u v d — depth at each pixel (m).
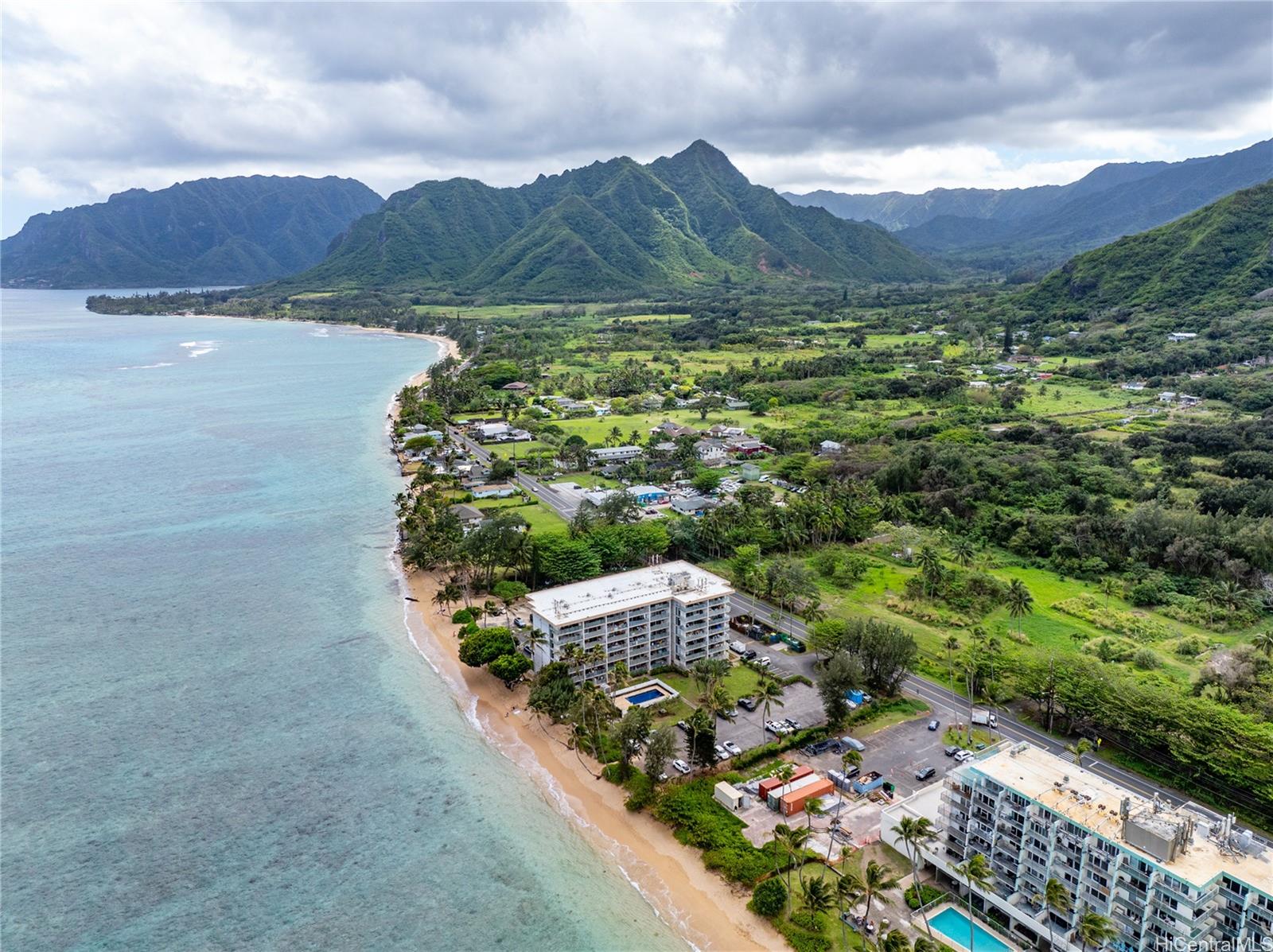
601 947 90.00
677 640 150.75
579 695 130.50
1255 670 136.50
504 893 97.94
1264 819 106.81
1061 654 141.75
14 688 142.12
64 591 183.00
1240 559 182.38
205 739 128.25
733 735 128.62
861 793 114.00
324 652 157.25
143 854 103.19
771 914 92.69
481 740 130.12
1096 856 84.88
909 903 93.88
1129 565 194.12
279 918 93.50
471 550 181.50
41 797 113.56
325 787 117.00
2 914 93.19
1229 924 79.00
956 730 129.25
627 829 109.44
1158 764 120.00
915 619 170.62
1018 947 87.31
